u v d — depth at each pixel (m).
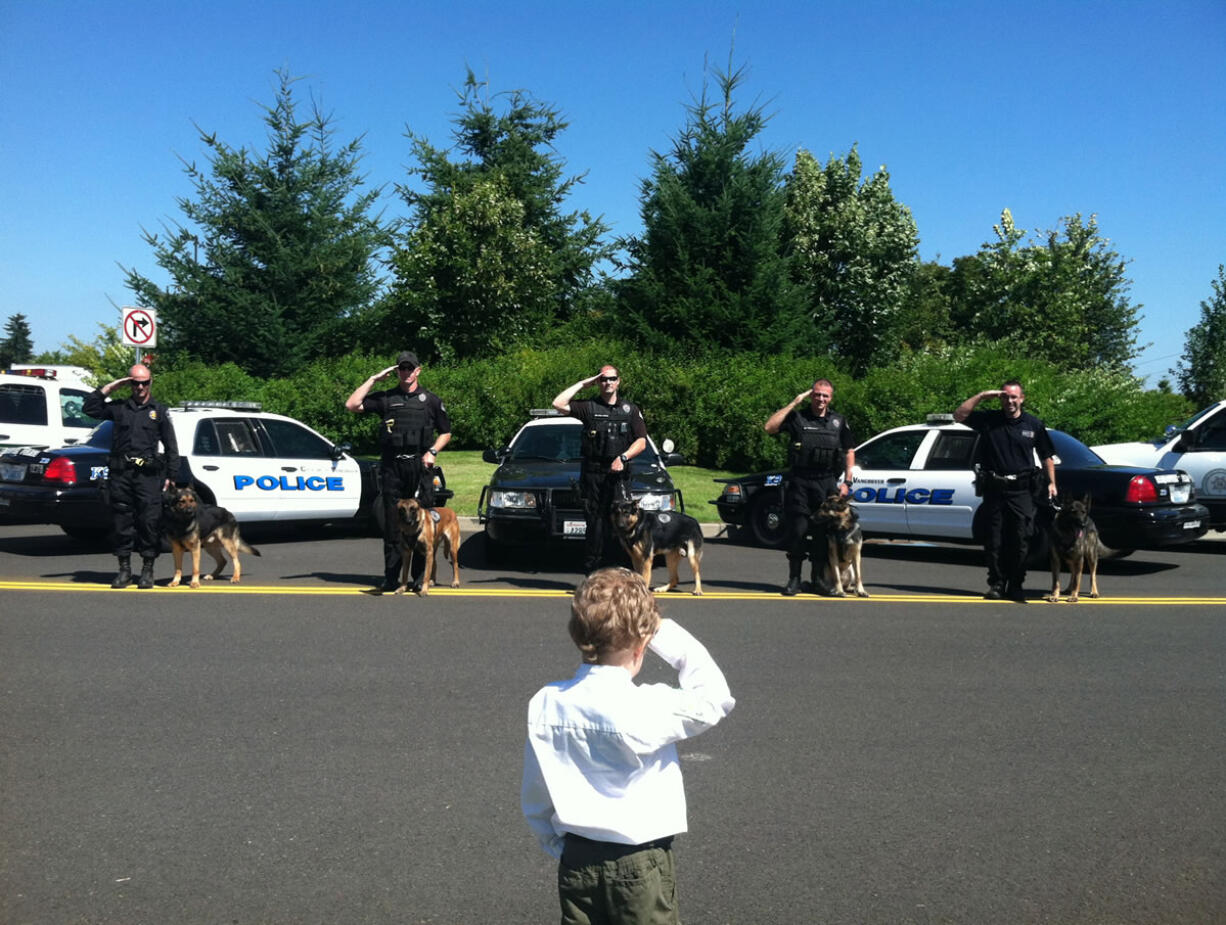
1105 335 46.22
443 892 3.52
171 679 6.10
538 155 40.81
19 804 4.22
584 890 2.29
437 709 5.55
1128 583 10.50
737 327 26.92
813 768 4.73
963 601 9.13
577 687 2.32
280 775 4.57
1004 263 42.88
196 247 32.59
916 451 12.22
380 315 33.66
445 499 9.94
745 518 13.11
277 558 11.42
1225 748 5.05
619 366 22.47
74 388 16.09
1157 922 3.35
